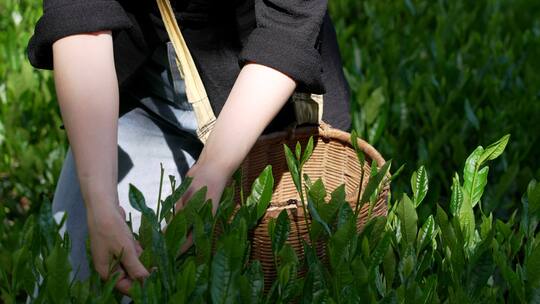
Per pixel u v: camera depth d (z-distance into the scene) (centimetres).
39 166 375
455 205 240
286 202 240
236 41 260
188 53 240
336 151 279
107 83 225
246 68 229
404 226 229
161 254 208
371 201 237
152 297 200
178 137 275
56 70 225
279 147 279
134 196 218
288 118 276
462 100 394
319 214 225
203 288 206
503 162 342
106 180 219
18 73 423
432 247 244
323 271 221
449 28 477
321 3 234
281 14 231
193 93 242
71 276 262
